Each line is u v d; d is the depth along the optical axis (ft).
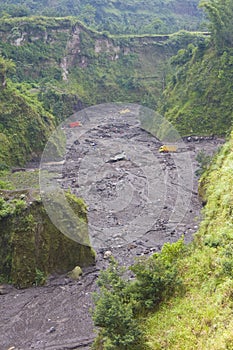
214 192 61.52
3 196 78.89
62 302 64.85
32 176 121.29
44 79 215.72
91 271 72.28
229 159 68.64
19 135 148.46
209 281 41.04
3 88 155.12
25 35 222.07
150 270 43.73
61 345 54.13
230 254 41.98
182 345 34.91
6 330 58.44
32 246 72.02
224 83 170.40
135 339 36.52
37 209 73.51
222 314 35.76
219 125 163.12
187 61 194.90
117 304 37.91
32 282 70.54
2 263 72.64
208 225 54.70
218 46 177.58
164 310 40.60
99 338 42.96
